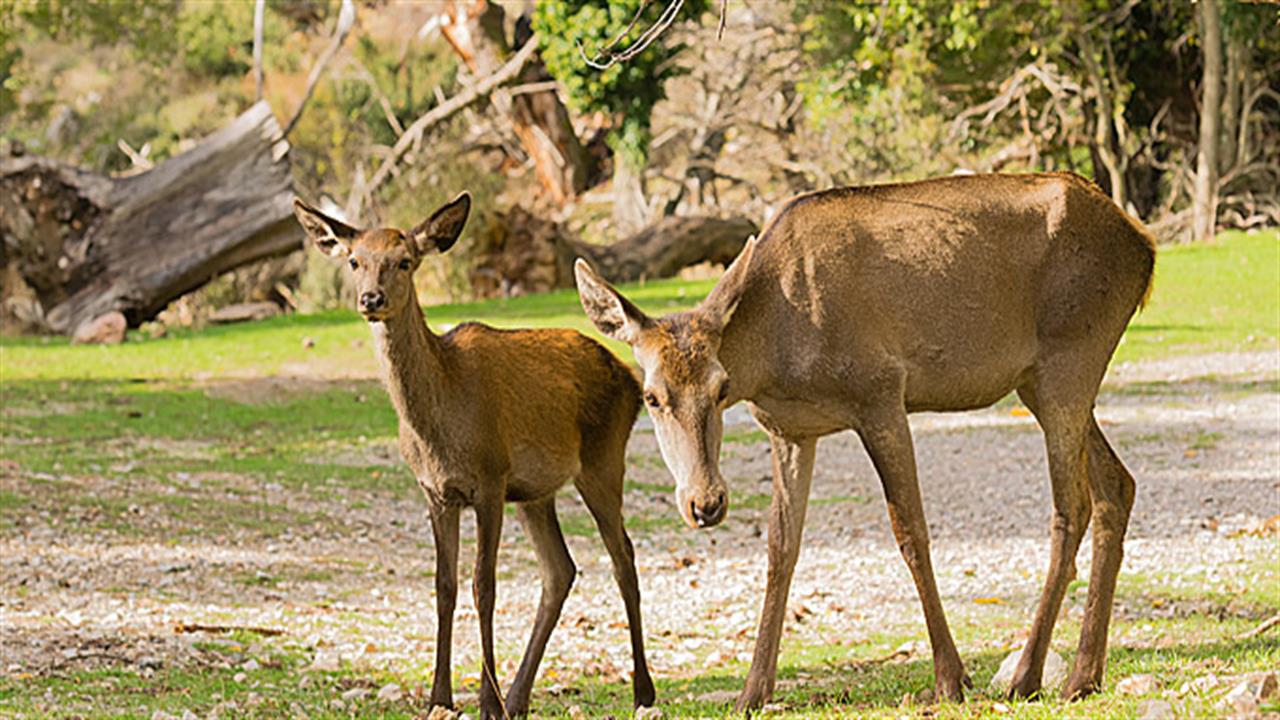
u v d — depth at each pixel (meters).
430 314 34.19
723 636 12.00
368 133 58.91
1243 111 43.72
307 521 16.86
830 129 55.34
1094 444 8.40
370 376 27.36
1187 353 27.38
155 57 65.00
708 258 45.47
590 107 48.78
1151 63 47.03
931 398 8.30
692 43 56.94
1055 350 8.27
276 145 34.22
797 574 14.35
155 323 35.34
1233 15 41.28
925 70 44.69
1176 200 46.38
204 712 9.33
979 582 13.58
